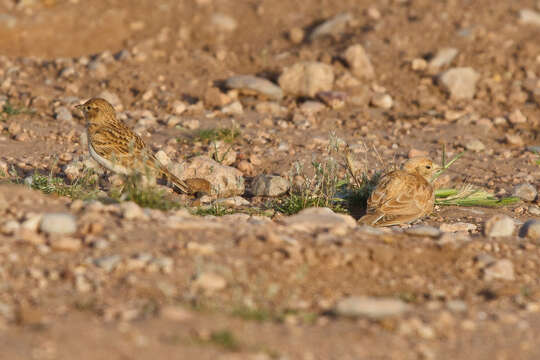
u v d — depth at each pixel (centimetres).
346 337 1002
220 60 3459
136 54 3422
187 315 1020
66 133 2547
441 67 3334
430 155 2562
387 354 962
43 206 1418
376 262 1298
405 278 1257
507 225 1605
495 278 1304
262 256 1255
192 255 1228
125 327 969
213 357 902
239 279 1167
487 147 2731
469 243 1447
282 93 3167
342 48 3469
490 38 3484
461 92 3192
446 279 1279
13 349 887
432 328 1060
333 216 1547
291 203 1888
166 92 3119
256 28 3744
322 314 1089
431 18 3656
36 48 3488
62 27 3553
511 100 3152
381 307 1080
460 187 2248
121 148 1856
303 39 3653
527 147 2722
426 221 1892
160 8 3831
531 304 1177
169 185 2062
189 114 2942
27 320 968
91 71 3238
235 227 1411
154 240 1287
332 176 2034
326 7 3872
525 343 1034
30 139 2486
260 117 2944
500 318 1116
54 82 3167
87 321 987
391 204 1769
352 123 2938
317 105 3078
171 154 2403
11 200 1425
